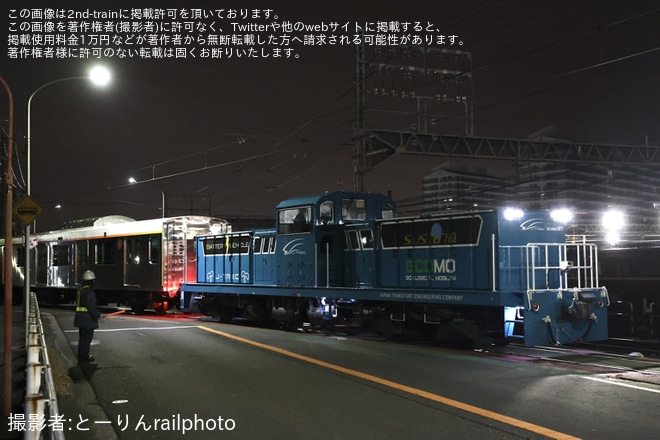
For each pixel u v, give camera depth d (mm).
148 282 24125
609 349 13664
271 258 18469
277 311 17859
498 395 8273
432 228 13812
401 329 14383
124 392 8945
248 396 8453
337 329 17844
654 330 14938
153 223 24141
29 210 15781
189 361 11445
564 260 13109
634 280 15875
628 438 6238
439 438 6340
